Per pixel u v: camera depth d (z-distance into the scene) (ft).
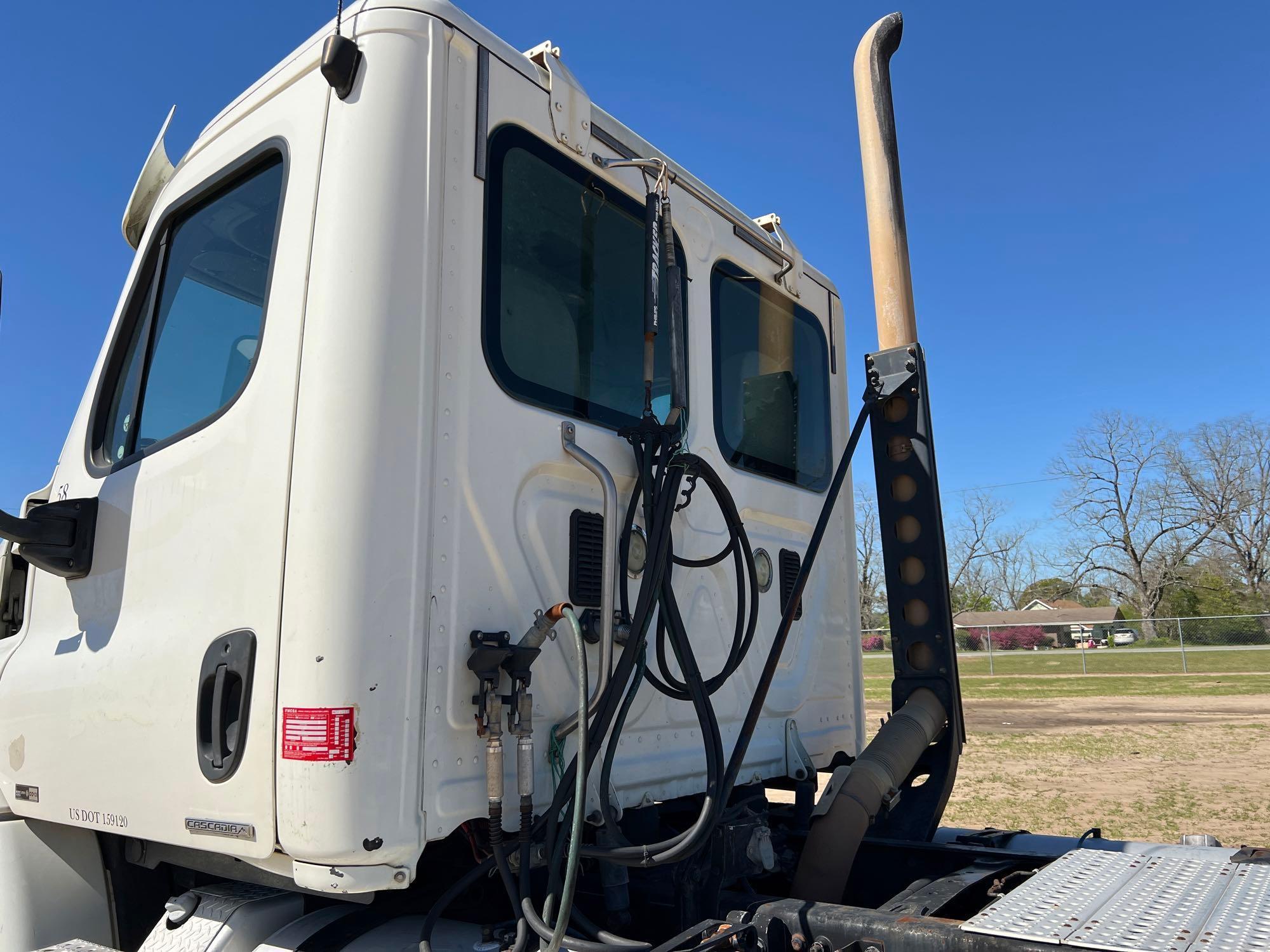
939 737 8.78
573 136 7.28
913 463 8.91
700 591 7.98
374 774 5.07
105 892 7.23
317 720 5.06
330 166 5.92
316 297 5.70
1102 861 6.68
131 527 6.75
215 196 7.18
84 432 7.89
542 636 5.87
